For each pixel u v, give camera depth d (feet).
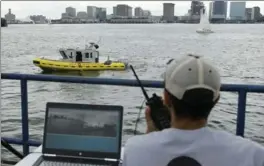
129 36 603.26
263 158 5.41
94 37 558.15
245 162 5.36
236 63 196.65
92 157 7.92
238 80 140.36
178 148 5.43
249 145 5.48
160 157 5.43
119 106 8.07
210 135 5.49
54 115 8.21
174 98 5.48
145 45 362.94
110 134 7.98
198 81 5.35
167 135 5.55
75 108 8.18
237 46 361.10
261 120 66.85
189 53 5.91
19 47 324.80
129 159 5.57
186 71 5.41
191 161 5.34
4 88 98.48
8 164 13.38
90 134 8.03
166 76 5.69
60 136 8.11
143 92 9.11
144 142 5.60
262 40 498.69
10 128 59.67
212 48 328.08
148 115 6.96
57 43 391.45
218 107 75.10
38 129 57.31
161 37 571.28
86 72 131.34
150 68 161.68
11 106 77.77
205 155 5.36
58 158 7.96
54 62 130.72
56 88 104.42
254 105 79.30
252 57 238.07
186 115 5.47
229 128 62.80
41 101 87.66
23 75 12.05
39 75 11.85
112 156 7.86
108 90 99.55
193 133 5.47
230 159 5.36
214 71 5.50
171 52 269.03
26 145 12.75
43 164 7.75
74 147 8.02
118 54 246.06
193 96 5.29
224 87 10.63
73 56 136.56
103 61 148.56
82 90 100.42
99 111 8.09
